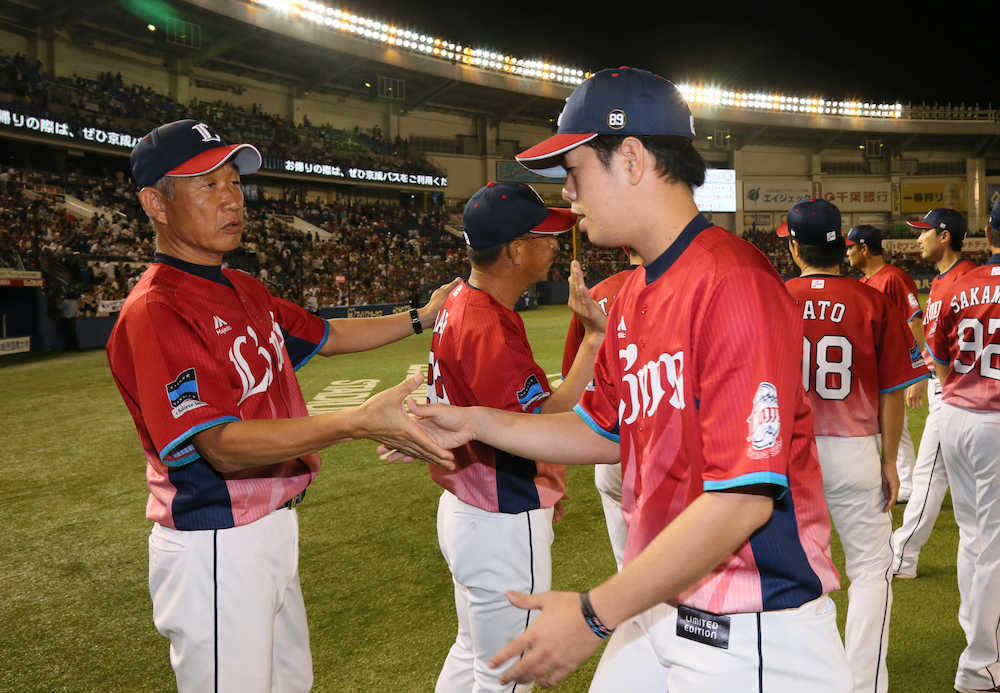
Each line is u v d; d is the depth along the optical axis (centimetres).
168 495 171
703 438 110
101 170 2245
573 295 190
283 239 2409
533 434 157
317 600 338
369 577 362
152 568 177
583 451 156
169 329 161
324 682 268
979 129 3556
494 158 3319
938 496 334
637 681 144
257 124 2531
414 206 3139
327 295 2231
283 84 2767
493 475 197
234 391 172
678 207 125
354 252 2600
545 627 104
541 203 210
